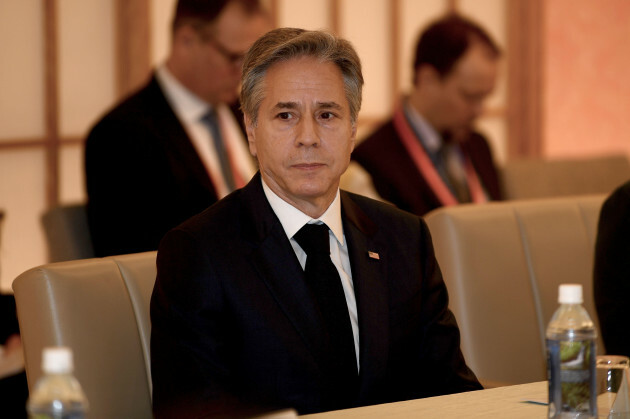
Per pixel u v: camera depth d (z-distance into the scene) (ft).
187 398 10.50
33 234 25.30
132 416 11.48
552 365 9.09
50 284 11.15
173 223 19.33
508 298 15.17
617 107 37.96
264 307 11.14
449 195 22.99
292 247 11.65
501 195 23.56
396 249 12.39
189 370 10.71
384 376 11.62
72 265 11.49
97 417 11.14
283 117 11.31
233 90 20.85
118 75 26.48
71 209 18.52
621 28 37.81
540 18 35.06
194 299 10.98
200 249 11.21
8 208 24.85
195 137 20.56
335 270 11.69
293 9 29.71
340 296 11.60
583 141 37.27
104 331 11.41
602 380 9.60
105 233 18.62
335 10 30.45
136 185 19.13
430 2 32.71
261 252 11.38
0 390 17.06
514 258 15.34
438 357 12.26
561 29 36.47
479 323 14.84
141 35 26.63
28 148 25.08
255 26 20.40
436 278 12.66
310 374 11.09
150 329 11.91
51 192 25.48
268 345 11.05
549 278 15.66
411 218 12.88
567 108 36.81
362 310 11.66
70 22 25.58
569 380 9.00
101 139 19.34
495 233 15.26
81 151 26.00
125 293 11.83
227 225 11.52
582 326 9.08
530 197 23.40
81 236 18.44
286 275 11.34
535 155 35.45
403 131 23.32
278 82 11.28
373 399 11.50
